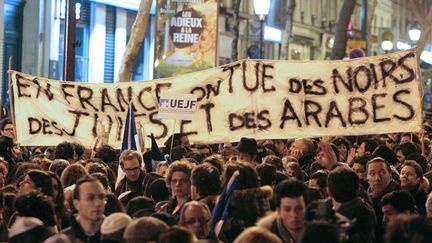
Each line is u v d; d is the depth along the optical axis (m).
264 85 14.55
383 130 14.25
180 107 13.99
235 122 14.63
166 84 14.96
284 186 7.66
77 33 34.25
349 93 14.33
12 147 13.95
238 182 8.76
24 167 11.27
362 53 30.27
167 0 23.16
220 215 8.58
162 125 14.94
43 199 8.00
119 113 15.16
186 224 7.86
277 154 15.67
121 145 13.84
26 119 15.30
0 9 29.52
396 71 14.23
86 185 7.90
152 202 9.57
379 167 10.24
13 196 9.26
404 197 8.98
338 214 7.80
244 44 48.28
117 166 13.21
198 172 9.07
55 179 9.12
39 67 31.38
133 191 11.09
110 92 15.18
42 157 14.19
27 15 31.34
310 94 14.43
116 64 36.91
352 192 8.54
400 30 77.38
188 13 23.08
